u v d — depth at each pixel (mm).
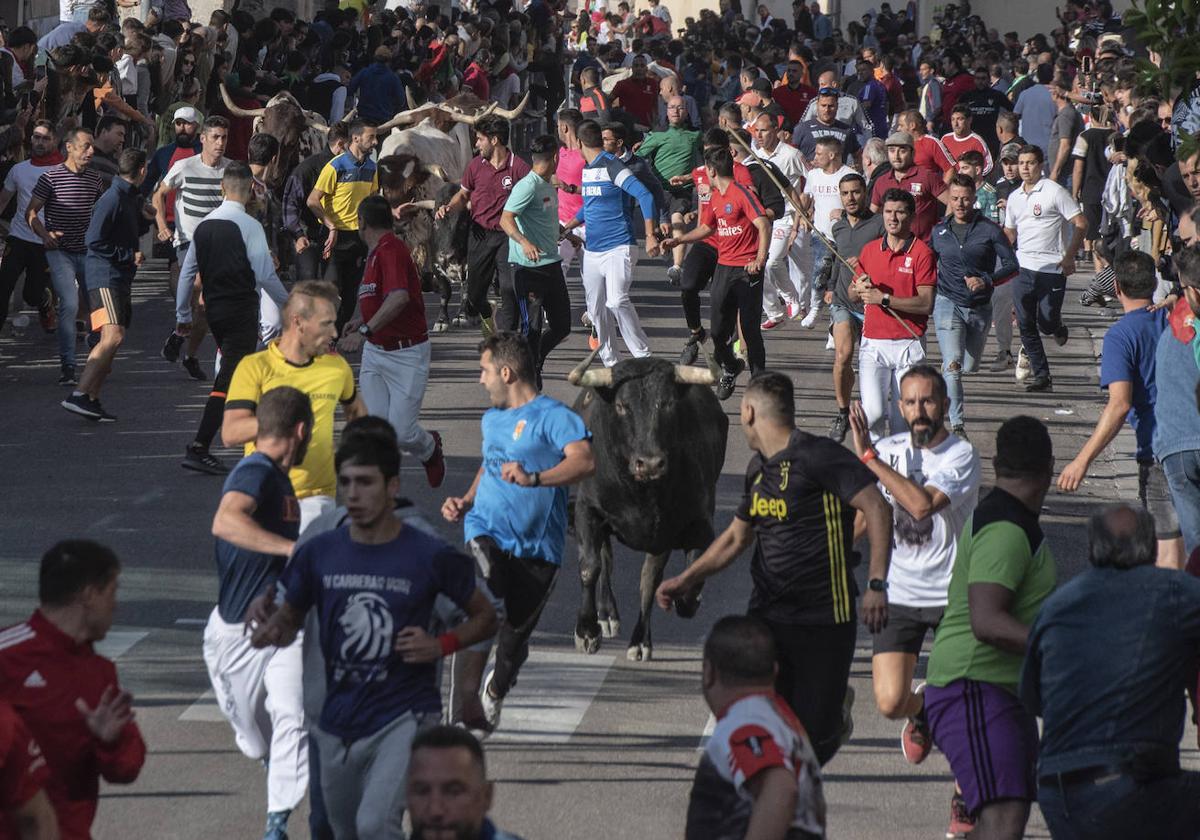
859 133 86062
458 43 109750
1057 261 57594
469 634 20938
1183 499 30203
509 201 52719
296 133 63125
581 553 32375
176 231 55344
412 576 20703
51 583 18719
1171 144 43500
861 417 26172
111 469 45906
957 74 108250
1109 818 19844
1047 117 90562
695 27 169000
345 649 20656
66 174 54688
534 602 27766
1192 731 29703
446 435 50000
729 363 53562
